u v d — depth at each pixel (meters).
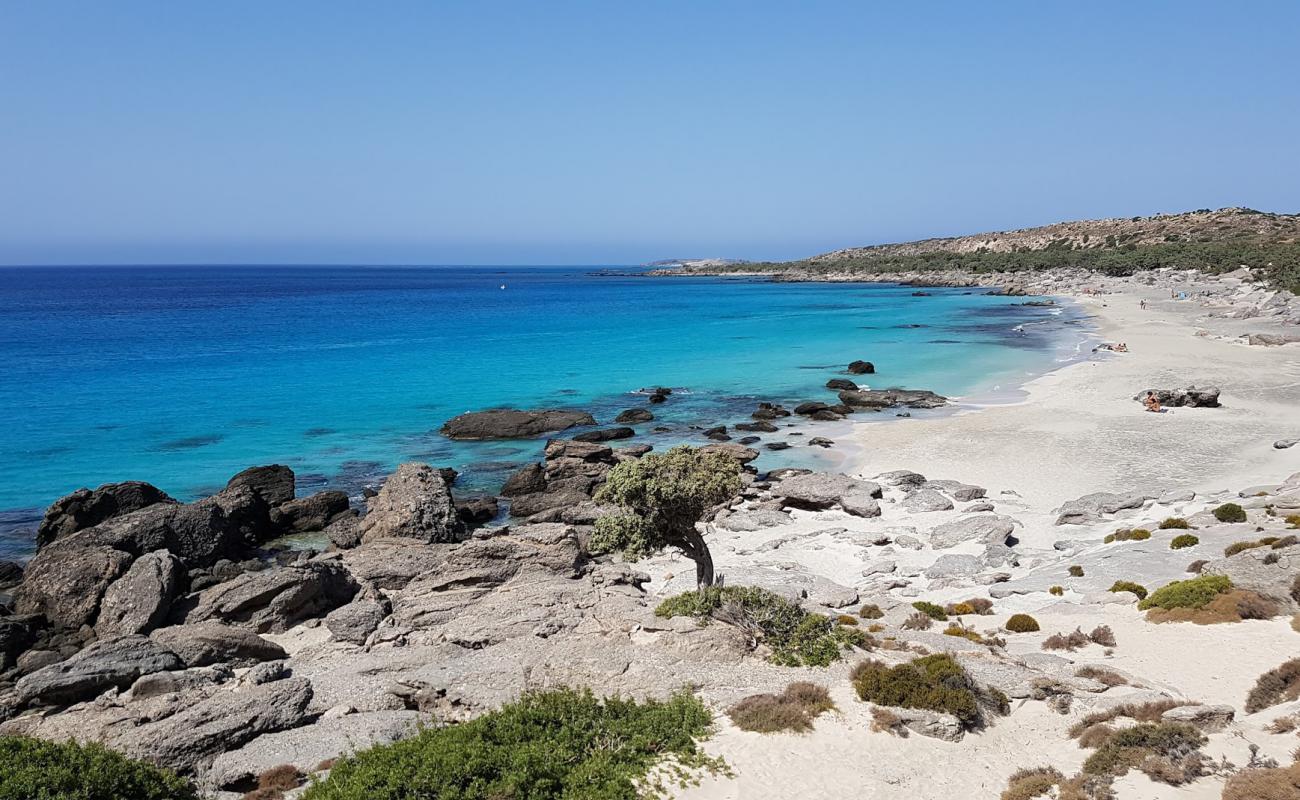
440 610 27.98
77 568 30.33
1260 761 15.12
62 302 186.00
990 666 21.36
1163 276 177.25
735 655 21.52
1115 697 19.03
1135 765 15.69
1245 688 19.45
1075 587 29.20
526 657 22.72
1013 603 28.81
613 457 49.78
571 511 40.47
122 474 48.22
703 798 15.72
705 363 91.38
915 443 54.19
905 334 116.00
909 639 24.09
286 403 68.69
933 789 16.16
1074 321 123.69
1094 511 38.50
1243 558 27.00
